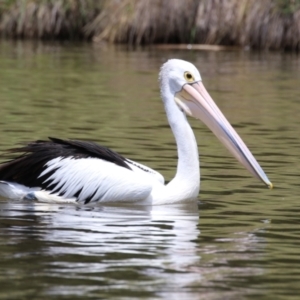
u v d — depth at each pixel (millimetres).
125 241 10586
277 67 32344
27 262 9625
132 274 9273
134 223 11570
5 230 11008
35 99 23625
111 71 30359
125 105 22922
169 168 15203
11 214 11961
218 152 17016
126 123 20016
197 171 13094
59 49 37281
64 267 9461
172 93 13531
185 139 13172
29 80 27484
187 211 12398
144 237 10820
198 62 33406
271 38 38250
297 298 8648
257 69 31594
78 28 41594
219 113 13453
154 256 9961
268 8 38375
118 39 40312
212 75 29641
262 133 19172
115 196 12727
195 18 39594
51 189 12859
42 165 12961
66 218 11781
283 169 15336
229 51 37844
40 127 19125
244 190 13805
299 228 11422
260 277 9281
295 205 12766
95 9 41531
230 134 13352
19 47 37625
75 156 12938
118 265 9570
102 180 12711
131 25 40000
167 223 11617
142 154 16375
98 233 10961
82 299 8492
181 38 39844
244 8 38719
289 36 38031
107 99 23969
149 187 12734
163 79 13578
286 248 10422
